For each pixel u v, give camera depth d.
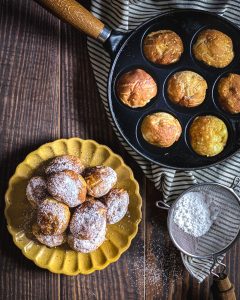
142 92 0.56
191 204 0.58
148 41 0.58
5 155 0.59
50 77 0.60
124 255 0.60
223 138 0.57
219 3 0.59
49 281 0.60
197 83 0.57
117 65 0.57
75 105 0.60
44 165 0.58
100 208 0.55
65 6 0.52
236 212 0.59
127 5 0.57
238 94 0.57
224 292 0.56
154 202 0.60
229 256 0.61
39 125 0.60
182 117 0.58
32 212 0.57
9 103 0.59
